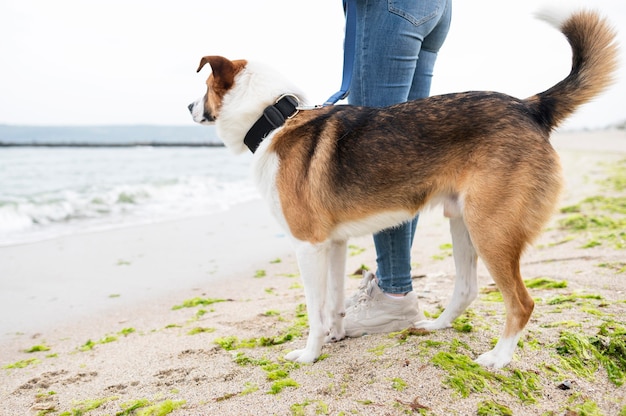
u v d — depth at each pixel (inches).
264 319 148.8
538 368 99.9
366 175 108.4
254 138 115.8
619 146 983.6
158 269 226.5
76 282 208.1
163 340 137.7
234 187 526.0
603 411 88.0
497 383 94.9
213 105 123.0
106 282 207.9
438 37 128.0
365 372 100.4
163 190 477.1
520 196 99.0
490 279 171.2
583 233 219.6
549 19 106.0
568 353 105.0
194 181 552.4
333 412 87.4
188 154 1082.1
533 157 99.7
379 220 111.7
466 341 111.3
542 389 93.8
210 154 1090.7
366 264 213.6
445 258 210.2
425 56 129.1
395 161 106.8
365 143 108.7
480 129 101.6
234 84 118.9
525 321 101.0
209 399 97.1
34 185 463.8
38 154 924.6
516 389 93.2
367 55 118.2
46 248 263.4
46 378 118.0
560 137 1512.1
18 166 657.6
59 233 301.0
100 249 261.9
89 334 154.6
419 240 257.3
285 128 112.6
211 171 697.0
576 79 103.7
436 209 121.2
